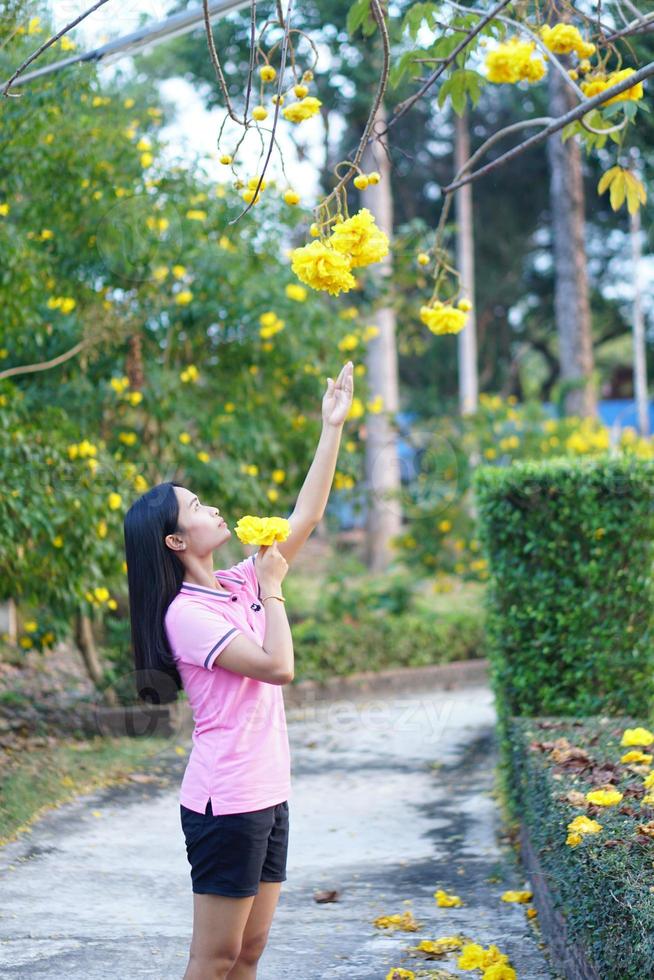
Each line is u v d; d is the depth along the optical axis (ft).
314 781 22.76
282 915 14.40
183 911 14.33
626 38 13.67
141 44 15.11
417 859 17.12
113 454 26.61
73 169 23.39
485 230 81.51
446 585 41.32
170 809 19.74
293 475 30.53
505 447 41.50
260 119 10.49
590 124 14.02
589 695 18.40
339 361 30.17
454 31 13.75
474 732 27.32
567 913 11.21
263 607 9.18
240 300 27.09
